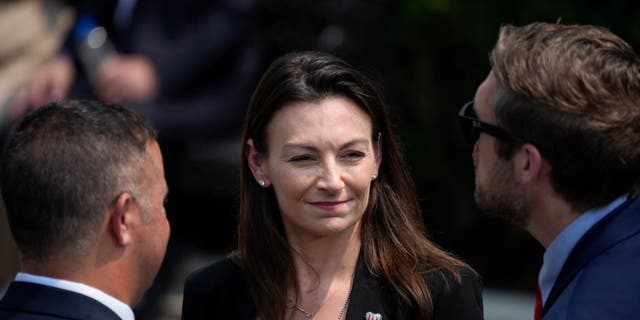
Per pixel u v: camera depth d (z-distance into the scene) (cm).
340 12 1983
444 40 1978
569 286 718
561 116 721
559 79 723
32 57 1497
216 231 2123
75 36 1516
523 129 743
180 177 1648
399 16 1959
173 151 1556
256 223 889
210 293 902
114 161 727
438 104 2052
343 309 869
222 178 2023
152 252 758
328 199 812
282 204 836
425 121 2052
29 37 1494
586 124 714
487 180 783
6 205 724
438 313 851
